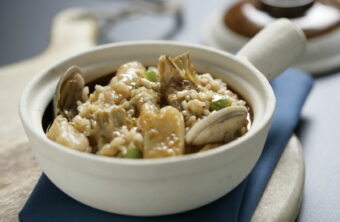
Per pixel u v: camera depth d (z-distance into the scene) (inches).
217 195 19.0
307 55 29.2
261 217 20.1
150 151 18.6
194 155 17.7
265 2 29.9
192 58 22.7
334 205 21.8
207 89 21.2
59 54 29.9
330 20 29.7
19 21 39.2
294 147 22.8
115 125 19.5
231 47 30.2
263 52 22.4
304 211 21.7
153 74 21.6
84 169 17.9
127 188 18.0
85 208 19.9
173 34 34.3
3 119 25.1
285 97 24.4
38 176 22.0
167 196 18.3
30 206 20.1
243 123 19.8
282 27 22.8
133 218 19.5
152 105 20.1
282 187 21.1
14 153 23.1
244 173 19.2
